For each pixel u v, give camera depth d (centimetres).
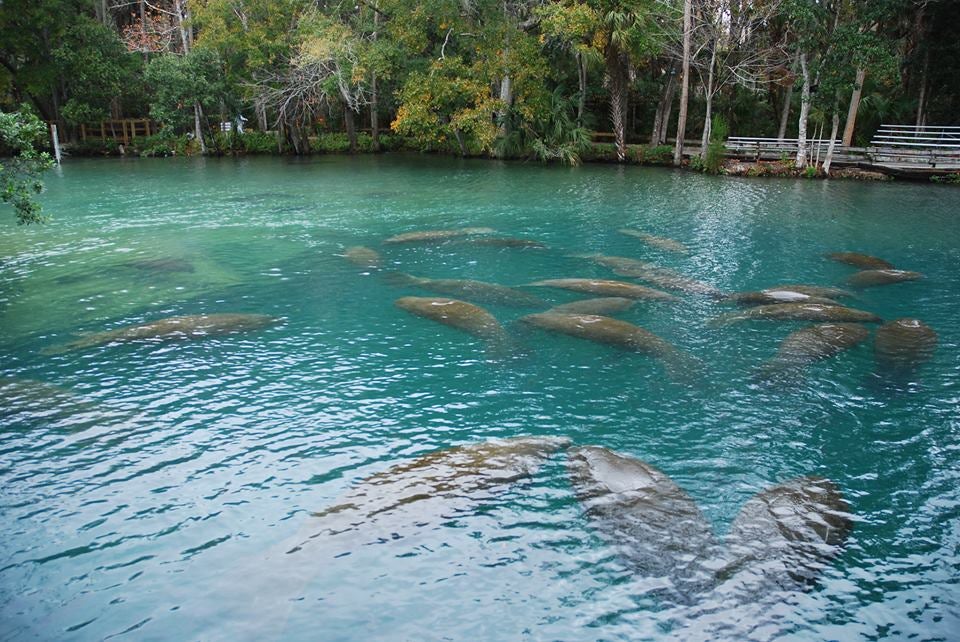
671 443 607
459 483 518
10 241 1429
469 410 669
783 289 1008
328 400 693
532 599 414
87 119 3384
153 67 3350
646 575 425
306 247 1368
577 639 385
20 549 469
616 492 499
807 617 396
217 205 1911
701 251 1320
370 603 411
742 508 489
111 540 479
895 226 1575
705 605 402
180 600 418
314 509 513
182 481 551
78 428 635
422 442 611
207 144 3625
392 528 471
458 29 2986
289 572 434
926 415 658
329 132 4162
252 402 689
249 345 837
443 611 406
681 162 2895
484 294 998
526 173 2709
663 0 2919
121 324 914
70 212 1795
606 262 1200
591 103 3491
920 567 447
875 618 399
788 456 587
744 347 811
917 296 1027
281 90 3103
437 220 1678
